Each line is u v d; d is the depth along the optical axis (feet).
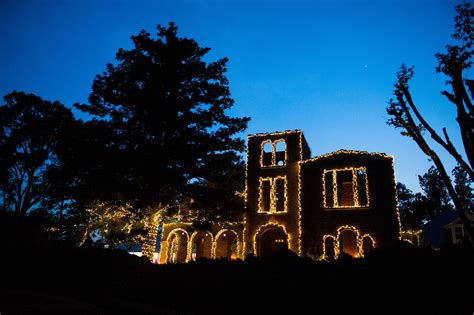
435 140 18.80
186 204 65.41
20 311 24.17
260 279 36.83
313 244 77.92
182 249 103.09
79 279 42.52
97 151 54.65
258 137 96.68
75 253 45.24
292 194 86.07
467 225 16.42
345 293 31.12
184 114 62.80
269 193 94.38
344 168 81.71
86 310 27.99
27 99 97.40
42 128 97.04
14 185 92.12
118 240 63.36
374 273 31.53
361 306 29.30
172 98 63.93
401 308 27.32
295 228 82.23
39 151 94.07
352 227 76.07
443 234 92.43
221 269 40.83
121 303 34.81
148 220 61.67
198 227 62.95
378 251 34.06
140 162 56.13
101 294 38.93
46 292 37.78
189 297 37.63
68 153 55.36
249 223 86.94
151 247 59.36
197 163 62.03
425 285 27.91
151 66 63.67
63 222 69.51
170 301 37.37
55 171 56.18
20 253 44.96
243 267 40.04
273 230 88.58
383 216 74.33
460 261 28.32
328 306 30.73
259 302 34.09
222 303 35.37
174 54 66.90
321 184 82.89
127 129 60.18
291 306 32.27
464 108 18.24
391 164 78.07
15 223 55.06
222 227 91.35
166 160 59.41
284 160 95.81
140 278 43.27
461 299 25.81
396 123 21.09
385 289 29.45
